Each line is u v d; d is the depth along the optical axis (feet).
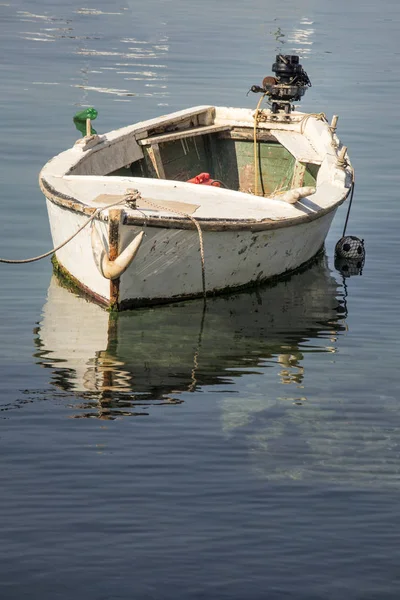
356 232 87.30
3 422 49.65
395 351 61.87
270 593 36.94
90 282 68.54
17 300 68.69
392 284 75.72
